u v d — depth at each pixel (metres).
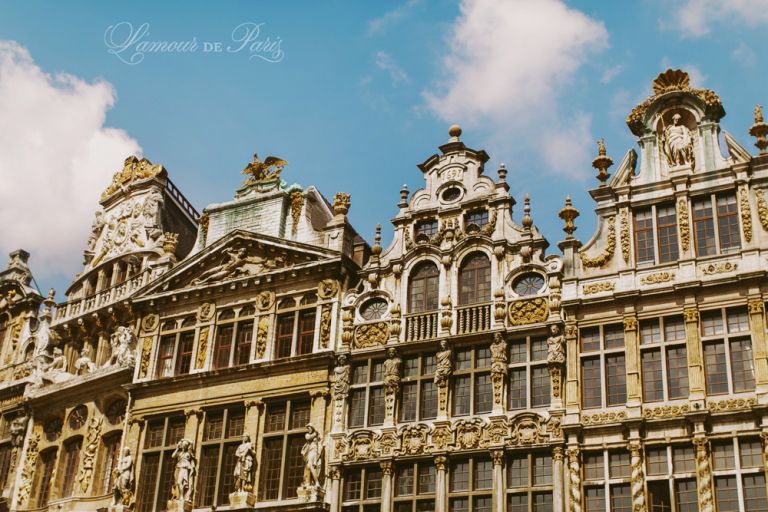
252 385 43.38
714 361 35.66
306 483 39.94
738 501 33.31
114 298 50.81
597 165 40.84
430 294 41.81
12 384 52.75
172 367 45.97
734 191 38.09
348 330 42.38
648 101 40.88
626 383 36.41
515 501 36.72
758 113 38.94
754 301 35.69
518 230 41.25
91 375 47.91
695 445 34.34
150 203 53.59
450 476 38.09
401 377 40.59
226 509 40.94
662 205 39.16
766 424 33.75
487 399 38.88
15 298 56.25
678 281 37.25
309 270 44.31
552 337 38.31
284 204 47.59
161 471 43.69
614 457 35.75
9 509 48.59
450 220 42.91
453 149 44.44
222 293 46.31
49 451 49.53
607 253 38.91
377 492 39.06
